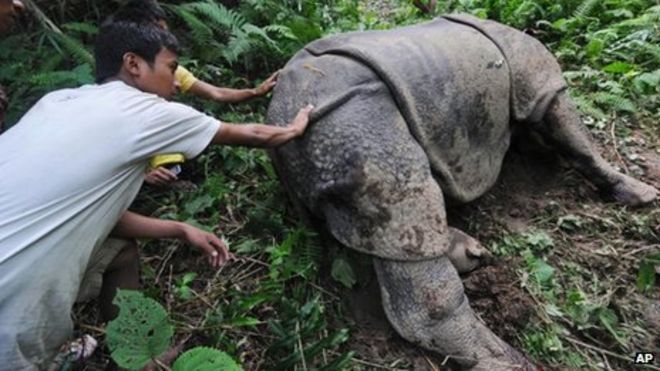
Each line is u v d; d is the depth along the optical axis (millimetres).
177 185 3305
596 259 3160
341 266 2805
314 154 2613
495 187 3514
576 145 3285
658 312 2965
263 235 3086
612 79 4332
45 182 1909
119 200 2094
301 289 2818
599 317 2857
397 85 2621
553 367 2713
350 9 5254
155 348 2021
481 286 2885
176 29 4062
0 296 1885
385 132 2578
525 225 3340
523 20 5012
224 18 3814
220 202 3227
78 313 2783
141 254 3031
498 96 3000
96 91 2105
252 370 2562
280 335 2602
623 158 3770
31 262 1897
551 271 3027
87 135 1963
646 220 3289
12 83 3217
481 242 3209
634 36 4590
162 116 2080
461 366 2613
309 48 2955
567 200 3480
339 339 2543
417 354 2705
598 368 2719
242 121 3562
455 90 2793
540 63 3174
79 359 2541
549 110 3174
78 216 1966
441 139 2779
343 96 2613
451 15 3295
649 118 4090
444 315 2584
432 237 2582
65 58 3477
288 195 3115
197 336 2645
